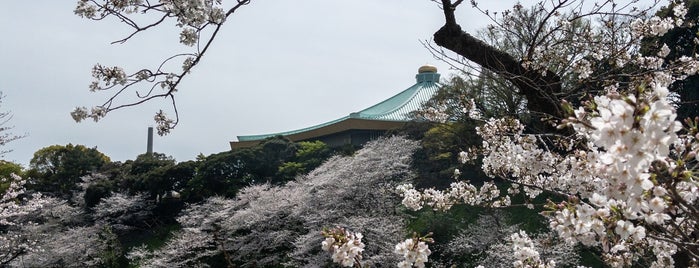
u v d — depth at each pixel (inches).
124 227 1245.7
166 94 157.9
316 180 847.1
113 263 1118.4
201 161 1312.7
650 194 87.9
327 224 744.3
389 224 698.2
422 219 768.9
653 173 87.2
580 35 207.8
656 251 147.0
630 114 69.7
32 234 1069.8
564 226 102.6
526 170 169.6
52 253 1074.7
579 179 134.5
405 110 1461.6
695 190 99.9
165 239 1222.3
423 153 966.4
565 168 156.8
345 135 1423.5
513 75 176.4
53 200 1294.3
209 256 917.8
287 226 856.3
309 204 805.2
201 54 155.6
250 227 885.8
